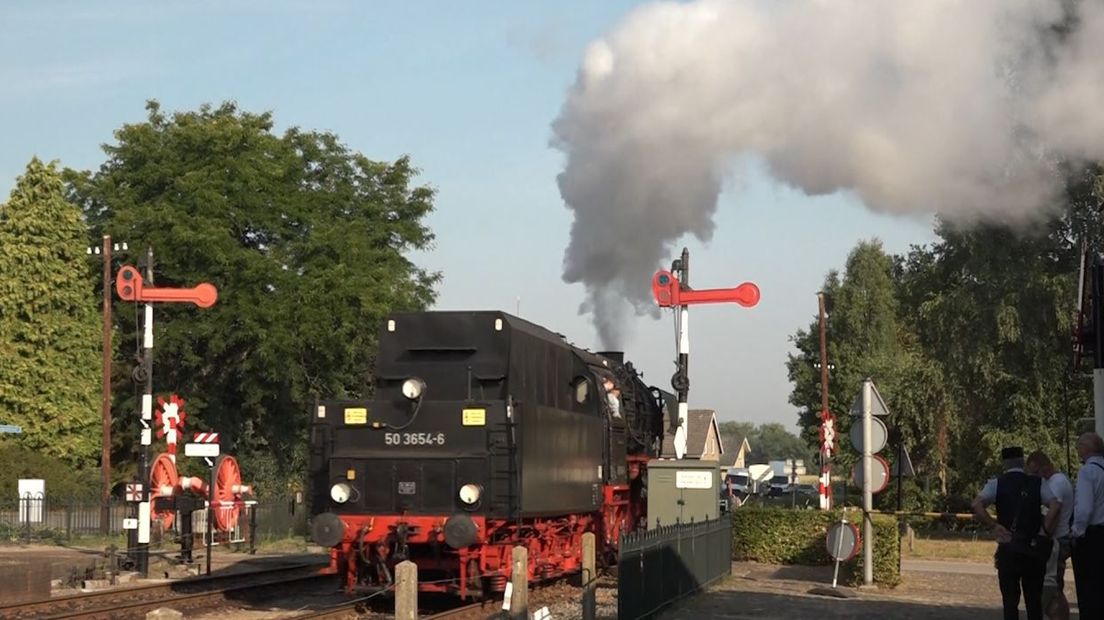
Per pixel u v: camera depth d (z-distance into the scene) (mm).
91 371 50969
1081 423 37750
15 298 50375
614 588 21719
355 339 46438
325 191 50188
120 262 47969
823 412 48000
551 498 19125
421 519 17422
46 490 40906
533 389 19672
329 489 17844
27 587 19719
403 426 17750
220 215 46594
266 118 50500
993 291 37625
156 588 21484
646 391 27984
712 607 17938
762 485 74375
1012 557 13125
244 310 45281
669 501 22625
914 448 44156
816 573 25078
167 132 48469
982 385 38875
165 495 26766
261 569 26219
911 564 28750
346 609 17266
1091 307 15109
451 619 16562
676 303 23406
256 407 47531
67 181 52219
